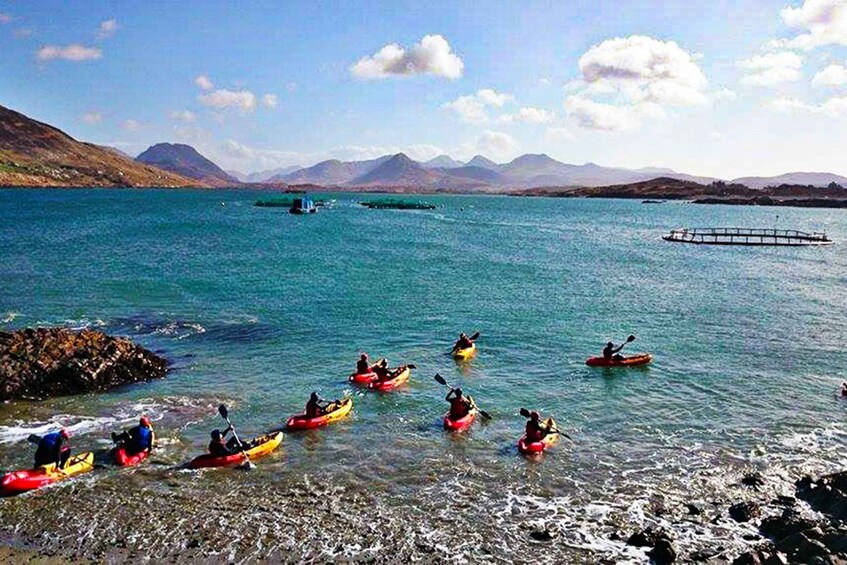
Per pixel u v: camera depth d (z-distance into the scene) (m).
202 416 25.64
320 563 15.63
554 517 18.14
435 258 78.12
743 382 31.06
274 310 45.16
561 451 22.77
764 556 15.55
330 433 24.16
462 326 41.97
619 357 33.66
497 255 84.12
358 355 34.81
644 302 51.88
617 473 21.03
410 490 19.62
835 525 17.39
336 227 128.50
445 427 24.78
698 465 21.72
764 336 40.56
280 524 17.42
